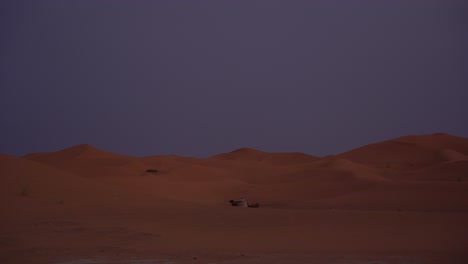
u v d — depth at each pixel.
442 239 46.12
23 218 57.16
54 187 79.00
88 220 56.78
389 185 132.25
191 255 37.56
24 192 73.00
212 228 54.59
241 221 58.62
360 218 59.06
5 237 45.78
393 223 55.75
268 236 49.38
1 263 34.97
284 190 153.62
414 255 37.97
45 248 40.62
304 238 47.88
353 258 36.31
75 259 35.94
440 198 110.94
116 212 64.56
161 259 35.81
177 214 63.91
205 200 143.12
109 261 35.12
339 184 151.00
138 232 49.91
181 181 166.12
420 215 61.22
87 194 78.56
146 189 142.50
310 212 64.81
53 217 58.47
